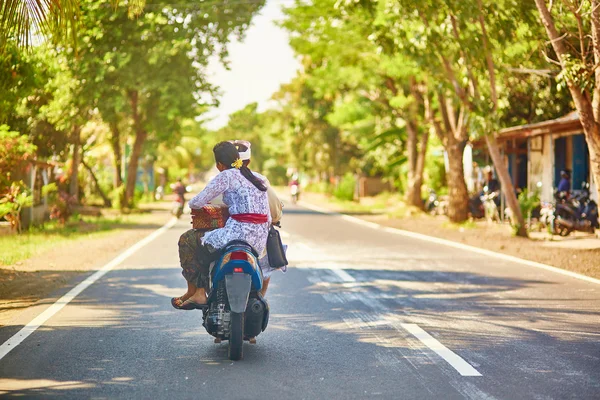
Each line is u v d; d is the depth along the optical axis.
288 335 8.30
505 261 15.89
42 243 20.47
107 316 9.48
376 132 44.84
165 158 77.00
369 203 53.41
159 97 36.81
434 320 9.17
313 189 76.12
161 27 30.39
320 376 6.54
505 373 6.61
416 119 35.75
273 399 5.85
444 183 42.47
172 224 29.81
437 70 20.17
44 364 6.97
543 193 28.48
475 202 31.80
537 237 22.52
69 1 9.80
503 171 22.28
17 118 25.61
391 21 20.22
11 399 5.84
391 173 51.75
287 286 12.12
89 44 28.69
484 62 19.94
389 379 6.43
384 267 14.78
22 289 11.91
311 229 26.27
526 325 8.84
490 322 9.03
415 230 25.73
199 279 7.53
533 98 26.67
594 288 11.87
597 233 22.48
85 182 45.66
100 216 34.19
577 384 6.24
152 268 14.73
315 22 29.92
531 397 5.87
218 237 7.09
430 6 18.39
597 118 16.34
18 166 21.48
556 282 12.60
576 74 15.98
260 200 7.20
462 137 28.28
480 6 18.39
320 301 10.65
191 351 7.53
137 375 6.58
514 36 19.94
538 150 28.47
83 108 30.94
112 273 13.93
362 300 10.73
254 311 7.18
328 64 33.62
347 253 17.70
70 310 9.92
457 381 6.35
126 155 56.50
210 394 5.99
